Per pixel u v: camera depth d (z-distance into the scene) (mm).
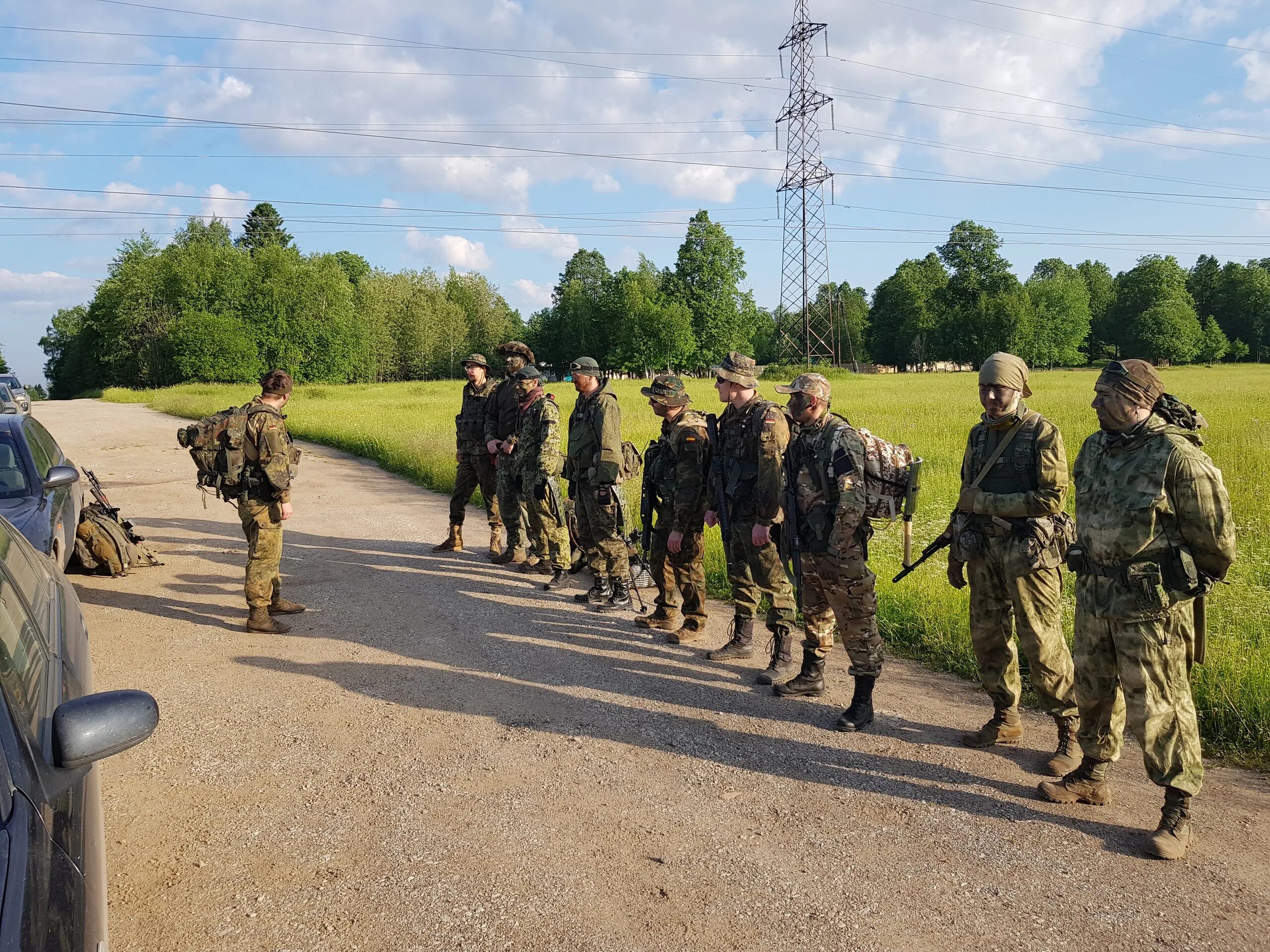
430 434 16938
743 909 2799
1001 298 81562
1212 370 70188
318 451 17219
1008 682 4016
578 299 83125
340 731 4164
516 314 97438
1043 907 2809
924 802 3533
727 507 5051
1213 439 14508
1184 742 3086
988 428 3922
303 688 4723
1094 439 3369
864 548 4223
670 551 5574
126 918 2707
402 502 11195
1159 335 87438
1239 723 4094
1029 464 3723
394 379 83062
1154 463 3102
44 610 2785
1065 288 89875
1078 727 3816
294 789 3584
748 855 3123
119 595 6551
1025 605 3785
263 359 62500
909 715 4469
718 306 78250
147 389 54969
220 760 3840
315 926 2684
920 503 10188
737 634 5309
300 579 7125
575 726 4273
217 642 5469
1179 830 3119
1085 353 100750
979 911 2789
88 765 1909
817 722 4363
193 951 2555
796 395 4273
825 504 4258
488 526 9727
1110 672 3344
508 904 2807
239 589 6824
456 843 3180
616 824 3340
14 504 5371
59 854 1654
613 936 2650
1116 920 2736
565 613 6297
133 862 3029
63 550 5480
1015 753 4023
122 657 5160
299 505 10891
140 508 10375
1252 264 115000
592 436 6207
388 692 4684
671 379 5535
